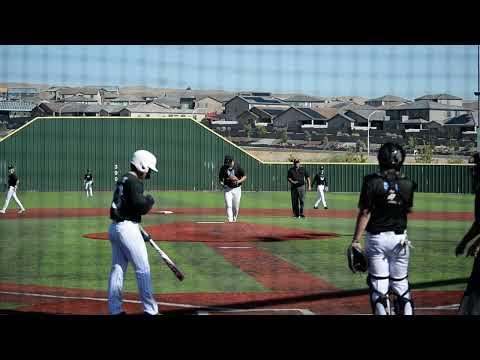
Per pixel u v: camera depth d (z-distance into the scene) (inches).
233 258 601.9
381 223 308.8
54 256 617.3
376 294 309.3
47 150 1753.2
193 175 1825.8
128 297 426.3
